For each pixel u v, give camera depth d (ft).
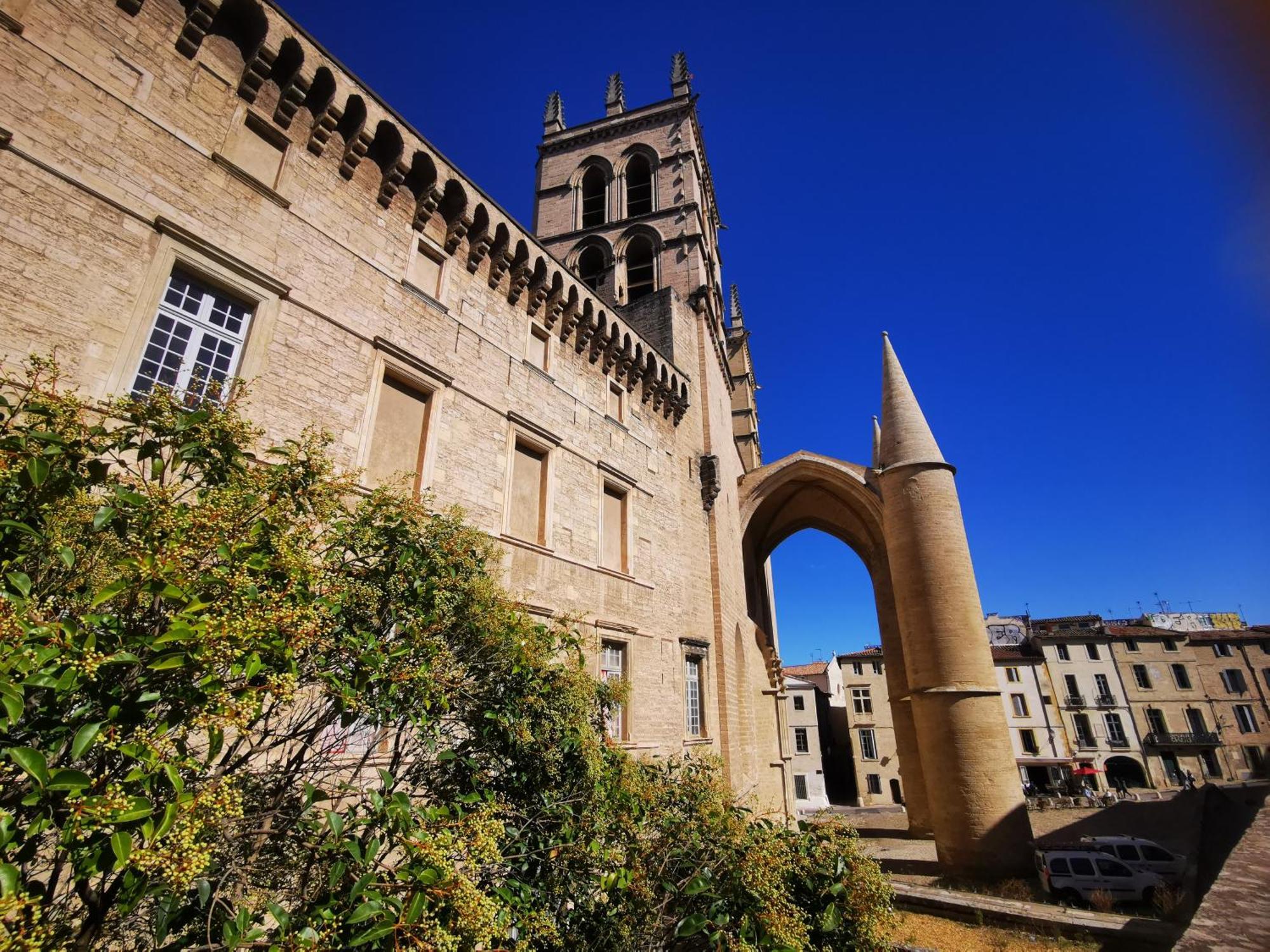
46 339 24.43
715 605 75.51
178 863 9.41
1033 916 48.37
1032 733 167.53
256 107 35.06
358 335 37.32
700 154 114.83
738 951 18.13
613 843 20.61
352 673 16.05
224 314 31.45
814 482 115.44
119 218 27.78
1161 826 91.56
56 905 10.50
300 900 12.70
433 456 40.22
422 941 10.77
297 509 16.56
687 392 79.30
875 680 180.34
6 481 11.45
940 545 81.10
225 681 11.73
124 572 11.30
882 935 21.85
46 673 9.41
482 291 48.19
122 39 29.53
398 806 12.80
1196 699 165.37
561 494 51.72
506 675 21.68
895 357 97.35
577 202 111.45
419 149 43.32
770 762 92.48
